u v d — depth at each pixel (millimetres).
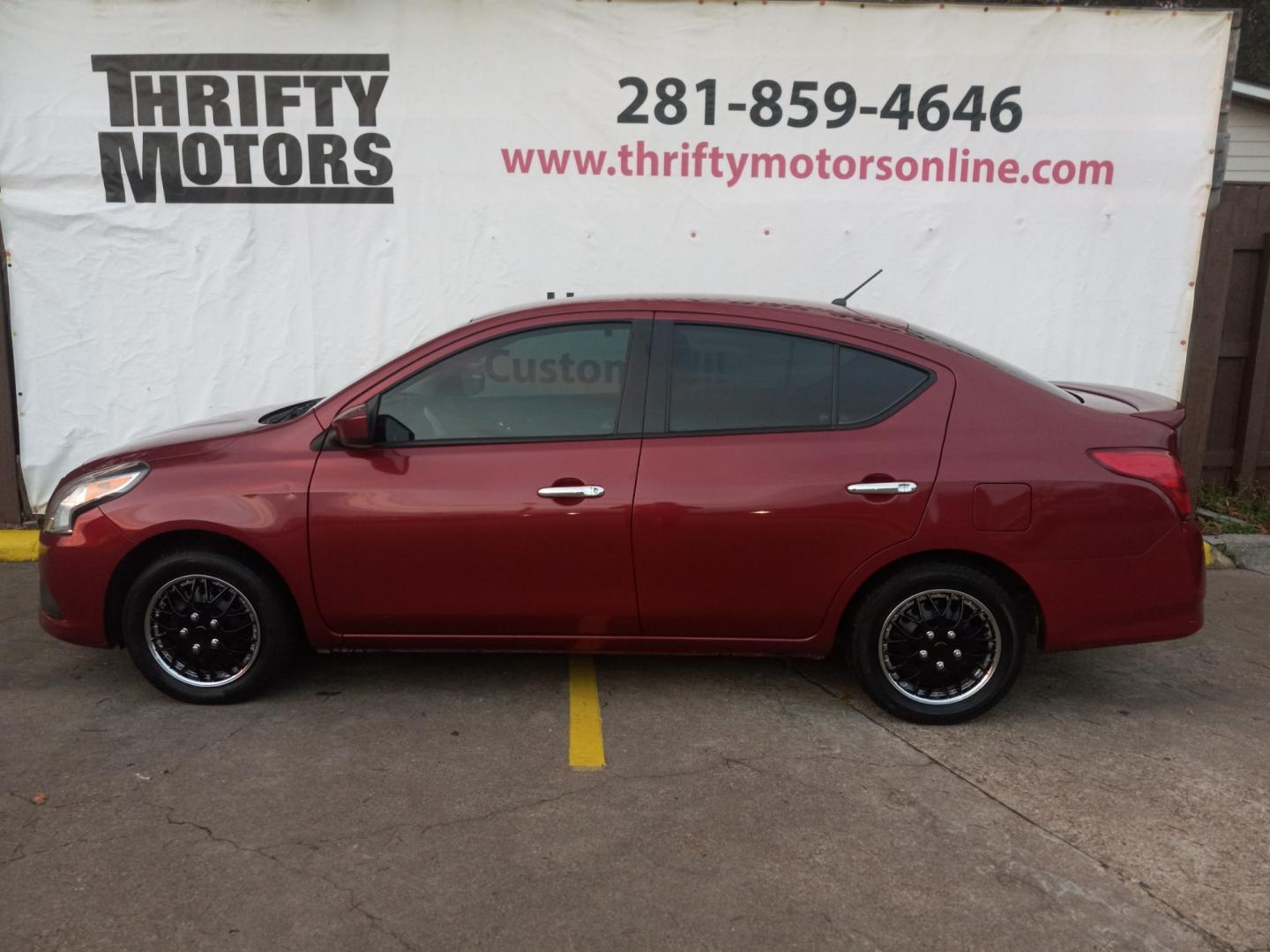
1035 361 6750
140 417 6602
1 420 6434
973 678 3975
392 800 3410
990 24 6289
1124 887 2973
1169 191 6516
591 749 3799
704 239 6539
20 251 6328
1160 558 3789
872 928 2773
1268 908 2881
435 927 2754
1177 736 3996
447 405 3957
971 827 3293
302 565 3902
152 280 6441
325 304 6527
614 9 6223
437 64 6266
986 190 6512
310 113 6289
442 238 6477
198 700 4105
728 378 3928
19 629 5023
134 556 3986
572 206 6469
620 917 2807
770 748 3822
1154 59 6340
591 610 3932
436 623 3988
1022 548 3773
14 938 2689
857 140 6434
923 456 3795
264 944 2678
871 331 3969
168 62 6191
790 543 3822
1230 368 7145
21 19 6098
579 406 3941
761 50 6297
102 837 3172
